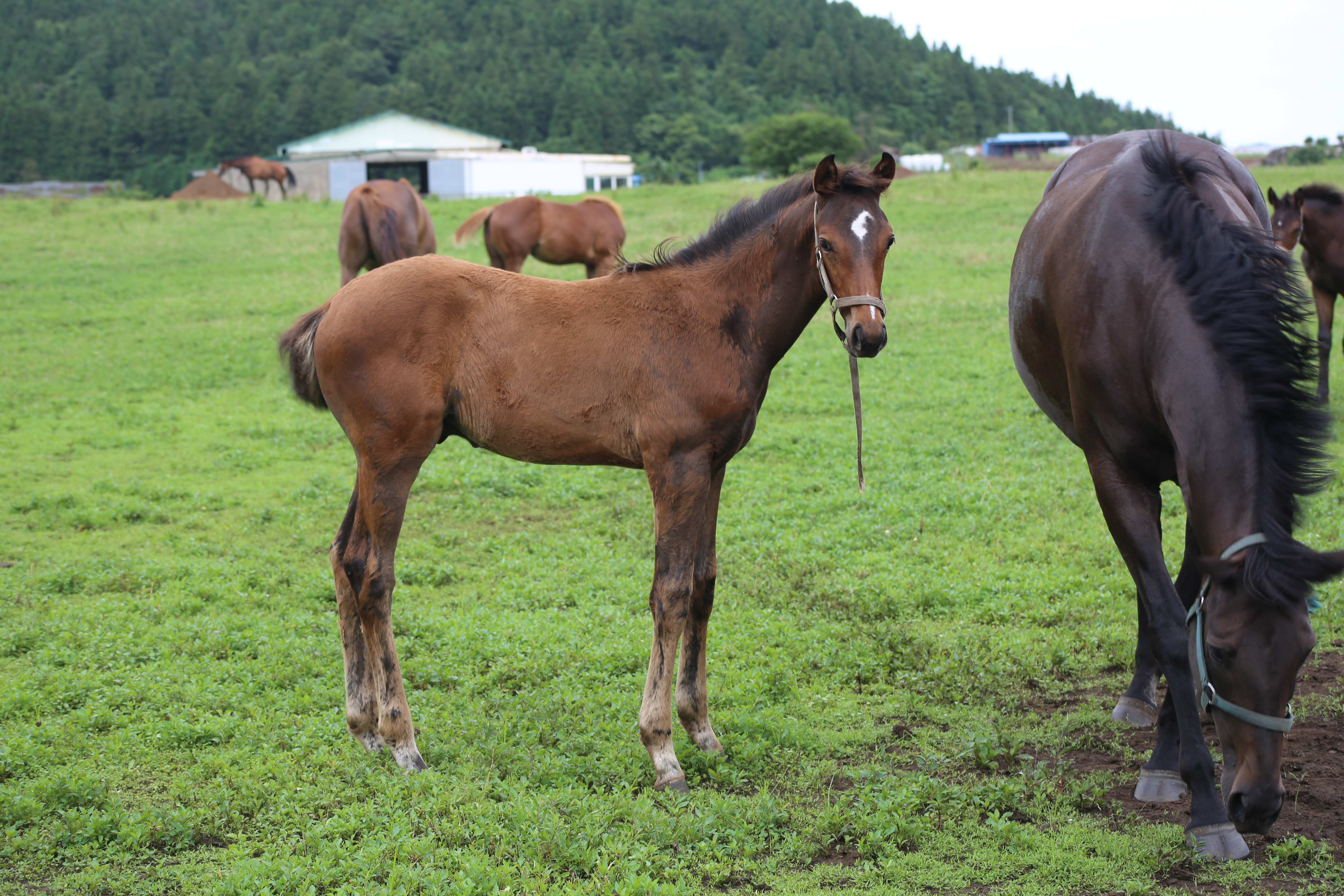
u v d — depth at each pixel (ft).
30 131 387.14
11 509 29.27
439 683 18.58
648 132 404.98
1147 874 12.20
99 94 433.48
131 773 14.92
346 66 486.79
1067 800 13.89
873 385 43.19
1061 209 16.17
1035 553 24.36
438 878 11.81
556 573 24.26
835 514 27.89
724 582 23.54
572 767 14.99
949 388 42.14
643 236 79.71
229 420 39.83
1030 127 577.02
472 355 15.39
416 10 557.33
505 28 539.70
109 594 23.00
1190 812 13.41
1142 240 13.80
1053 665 18.84
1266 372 11.70
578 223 57.93
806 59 524.93
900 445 34.40
